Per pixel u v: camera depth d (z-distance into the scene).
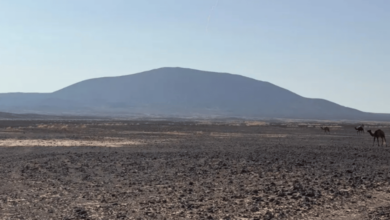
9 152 33.66
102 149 36.97
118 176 21.00
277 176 20.83
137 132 69.31
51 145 41.19
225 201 15.03
